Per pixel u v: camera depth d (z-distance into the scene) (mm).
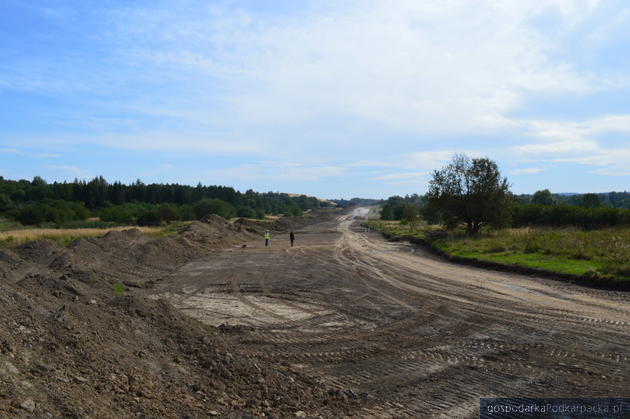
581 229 38875
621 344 10453
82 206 75625
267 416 6645
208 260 30203
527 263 22406
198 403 6641
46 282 10430
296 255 33250
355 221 113875
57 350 6523
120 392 6094
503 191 37625
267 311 15016
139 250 27328
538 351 10109
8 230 46188
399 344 11086
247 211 122375
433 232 48500
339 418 6891
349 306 15727
